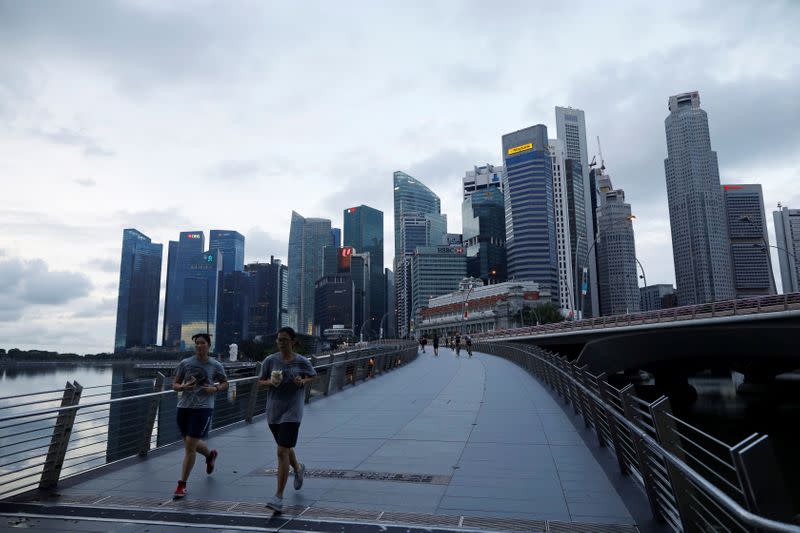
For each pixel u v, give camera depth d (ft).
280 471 21.02
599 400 27.71
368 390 65.92
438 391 62.85
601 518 19.66
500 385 68.64
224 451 32.53
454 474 26.13
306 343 476.95
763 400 206.80
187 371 23.97
